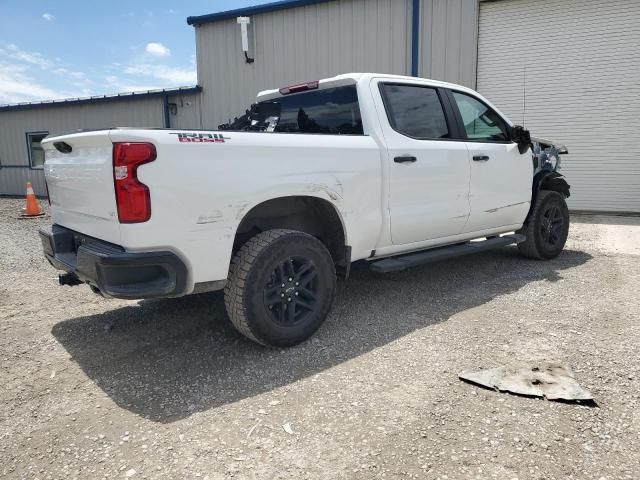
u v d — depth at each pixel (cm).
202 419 259
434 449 228
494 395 273
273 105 481
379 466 217
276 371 311
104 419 263
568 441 231
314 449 231
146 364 328
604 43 959
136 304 451
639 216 948
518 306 416
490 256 611
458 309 414
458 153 453
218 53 1272
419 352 330
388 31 1079
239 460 225
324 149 352
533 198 566
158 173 277
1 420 266
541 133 1030
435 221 440
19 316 426
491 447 228
